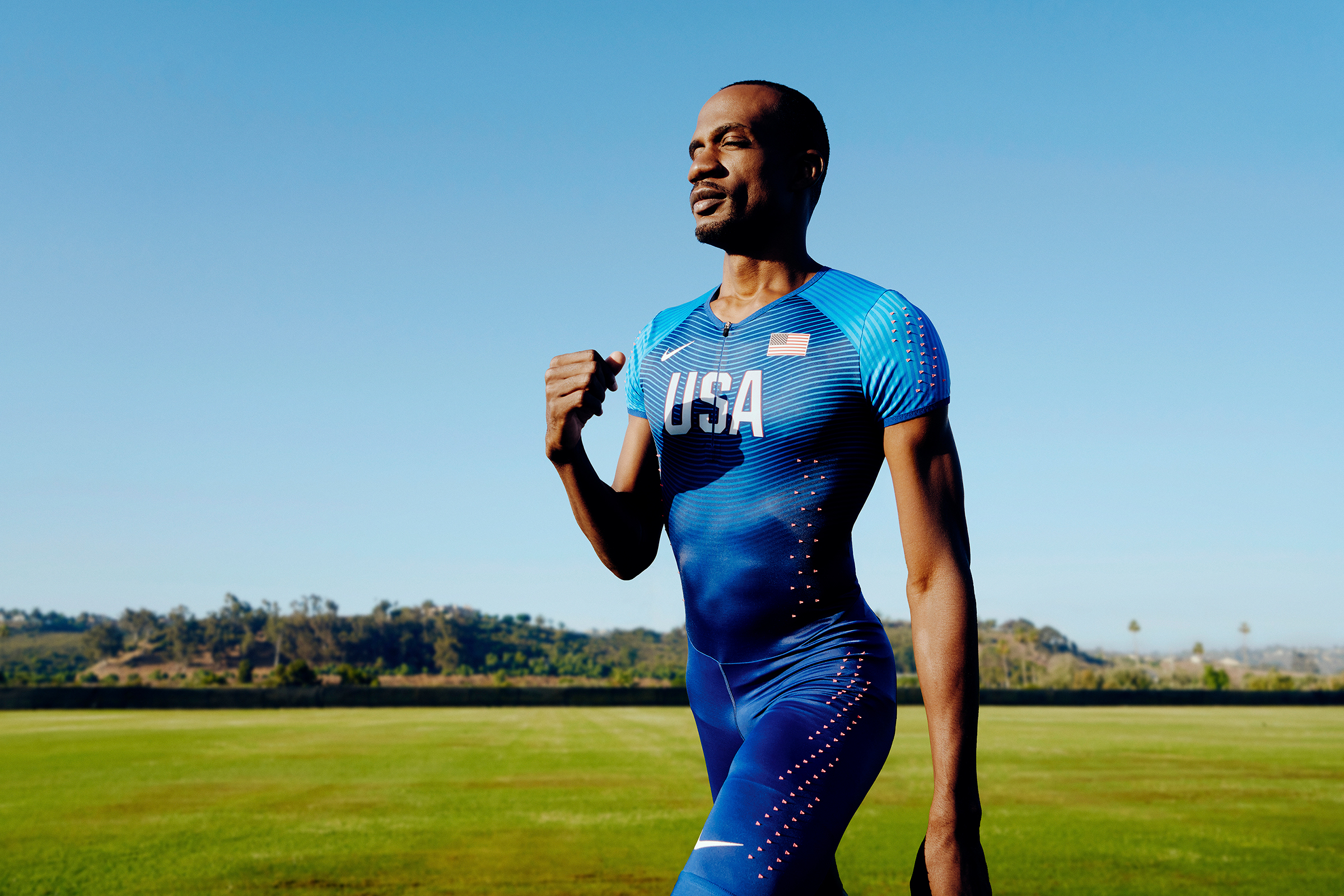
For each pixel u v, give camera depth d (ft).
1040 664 517.55
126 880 16.34
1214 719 87.35
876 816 24.08
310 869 17.31
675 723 74.69
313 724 72.13
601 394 4.75
